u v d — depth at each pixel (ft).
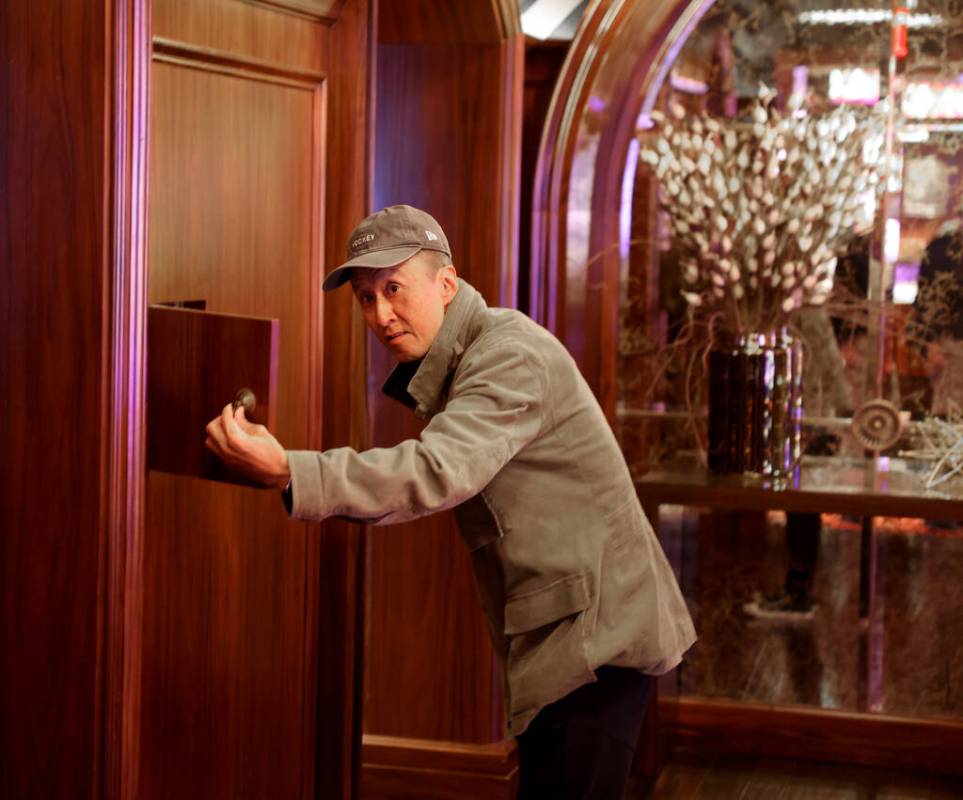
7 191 6.61
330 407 8.98
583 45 11.37
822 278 12.87
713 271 12.59
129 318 6.51
